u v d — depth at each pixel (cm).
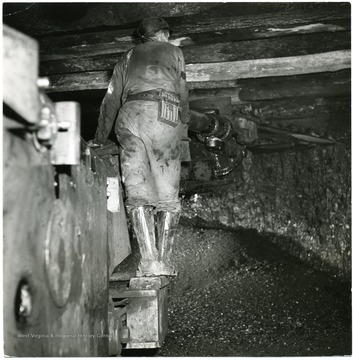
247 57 436
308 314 496
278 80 513
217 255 594
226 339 447
